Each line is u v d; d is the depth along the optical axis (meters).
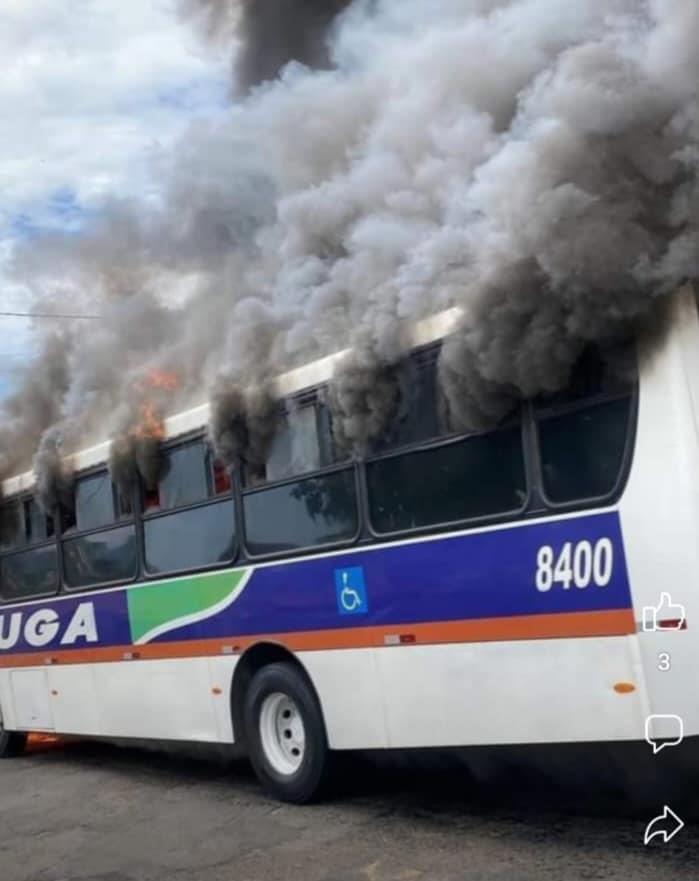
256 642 7.67
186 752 8.80
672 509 5.05
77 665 9.86
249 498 7.80
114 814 8.05
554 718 5.60
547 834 6.13
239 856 6.45
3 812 8.62
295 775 7.39
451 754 6.27
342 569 6.97
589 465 5.47
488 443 6.04
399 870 5.80
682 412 5.06
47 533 10.46
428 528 6.38
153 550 8.87
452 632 6.18
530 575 5.74
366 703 6.79
